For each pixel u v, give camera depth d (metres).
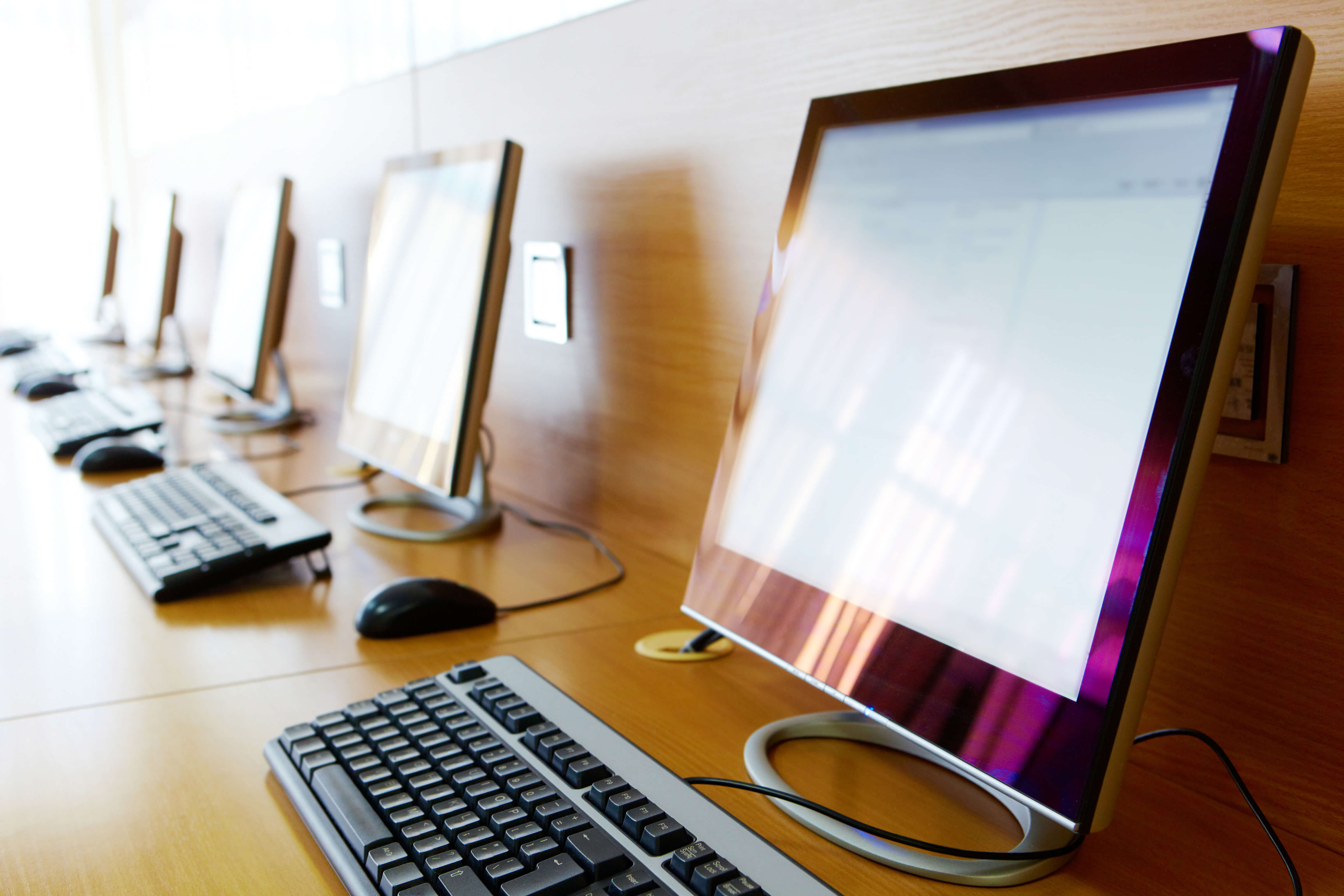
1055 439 0.54
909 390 0.64
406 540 1.22
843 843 0.56
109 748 0.67
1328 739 0.58
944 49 0.78
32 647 0.86
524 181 1.38
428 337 1.24
